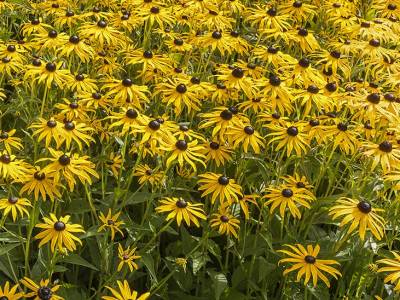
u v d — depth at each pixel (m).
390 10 1.50
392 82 1.14
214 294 0.99
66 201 1.00
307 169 1.09
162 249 1.07
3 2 1.33
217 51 1.47
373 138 1.08
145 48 1.36
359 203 0.89
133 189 1.10
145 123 0.96
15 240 0.90
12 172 0.90
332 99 1.09
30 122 1.10
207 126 1.10
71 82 1.10
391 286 0.99
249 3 1.57
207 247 0.99
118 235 1.03
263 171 1.02
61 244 0.84
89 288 0.97
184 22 1.37
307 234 1.04
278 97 1.09
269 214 0.98
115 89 1.07
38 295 0.78
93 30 1.23
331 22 1.55
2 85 1.25
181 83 1.10
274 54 1.22
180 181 1.06
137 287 1.01
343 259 0.97
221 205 0.95
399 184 0.93
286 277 0.97
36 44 1.20
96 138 1.15
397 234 1.02
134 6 1.39
